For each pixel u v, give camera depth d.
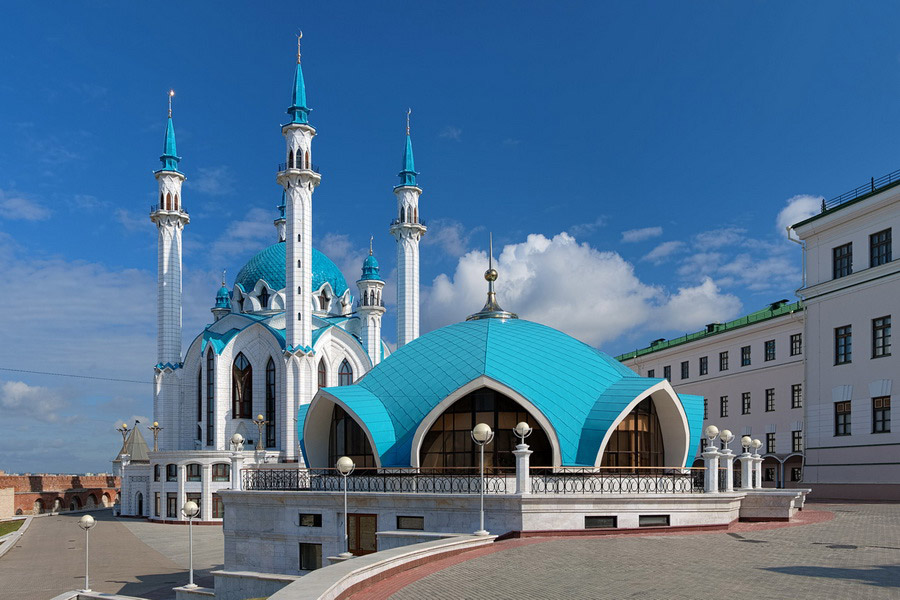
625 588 14.55
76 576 36.53
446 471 29.39
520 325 36.19
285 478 32.12
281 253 86.50
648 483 27.61
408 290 80.06
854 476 43.47
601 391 31.08
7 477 87.31
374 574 15.57
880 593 13.72
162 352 78.06
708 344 67.44
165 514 67.06
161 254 79.62
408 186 81.38
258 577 24.39
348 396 32.03
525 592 14.29
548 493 25.34
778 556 18.89
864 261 44.09
